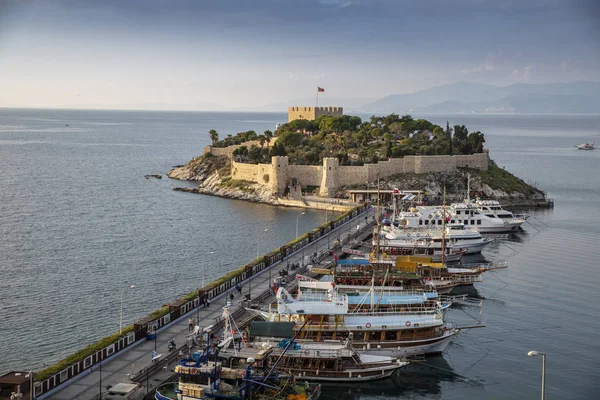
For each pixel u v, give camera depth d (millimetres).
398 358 90125
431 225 175250
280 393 77000
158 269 142125
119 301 118188
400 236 160750
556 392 83750
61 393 71250
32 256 152125
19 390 66875
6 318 108125
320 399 83000
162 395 72625
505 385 86125
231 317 90812
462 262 153875
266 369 80312
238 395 73500
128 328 89000
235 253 159875
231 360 79000
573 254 162000
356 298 101750
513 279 137500
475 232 166125
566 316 112750
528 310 116375
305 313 90312
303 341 89000
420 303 102562
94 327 104812
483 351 97438
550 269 146125
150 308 114688
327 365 85625
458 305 119812
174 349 84375
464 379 88062
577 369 90500
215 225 199375
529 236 187000
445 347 97750
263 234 185500
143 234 182125
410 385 86562
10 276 134000
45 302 117000
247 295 107500
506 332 105250
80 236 177125
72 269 140625
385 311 98500
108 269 141375
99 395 70562
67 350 95438
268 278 125500
